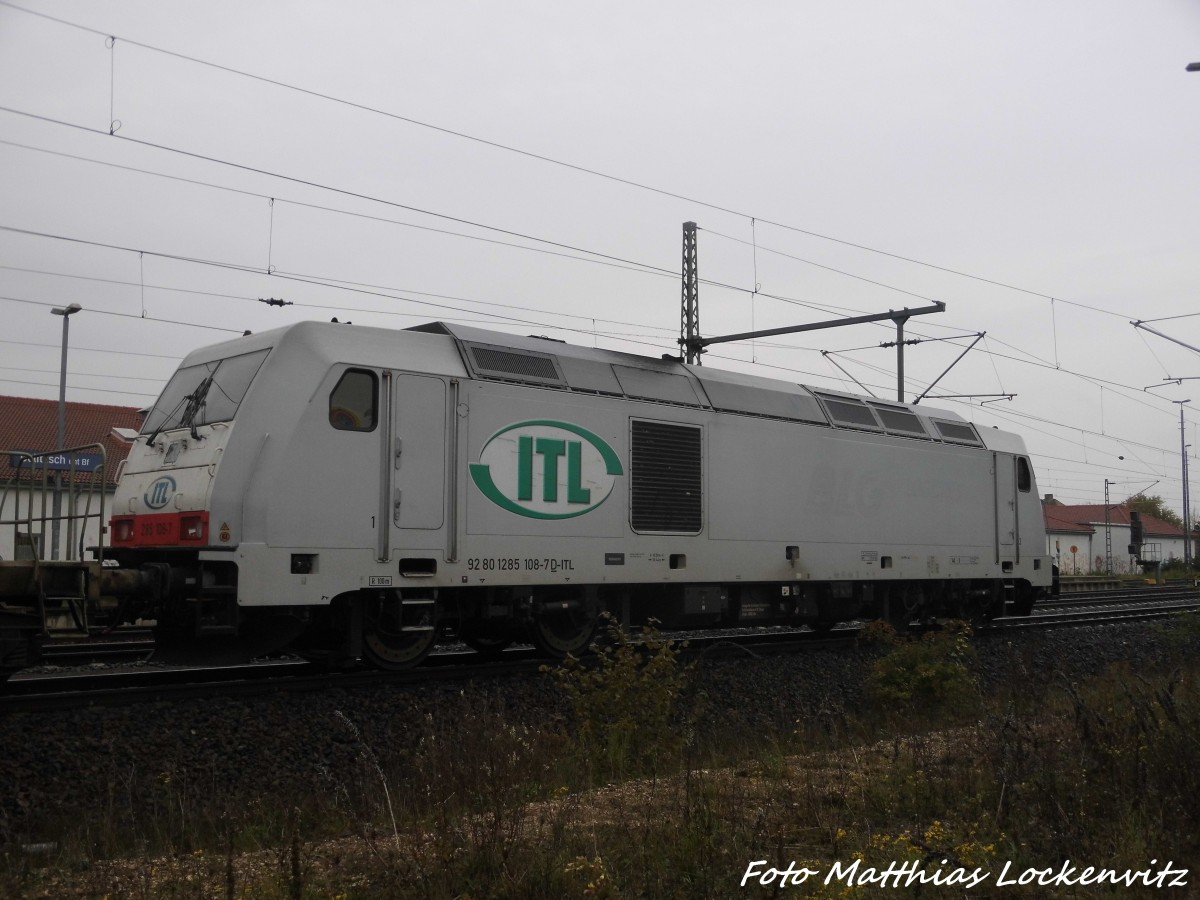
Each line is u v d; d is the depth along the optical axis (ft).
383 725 33.94
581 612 45.68
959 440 66.39
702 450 49.11
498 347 42.65
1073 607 94.99
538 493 42.27
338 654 38.96
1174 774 24.90
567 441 43.50
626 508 45.55
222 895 20.07
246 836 25.26
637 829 23.75
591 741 33.94
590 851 22.03
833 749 34.96
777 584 54.49
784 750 35.19
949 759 29.81
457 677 39.04
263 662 47.65
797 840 23.82
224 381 38.17
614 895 19.77
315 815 27.37
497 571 40.68
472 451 40.37
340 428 37.09
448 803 25.93
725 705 42.34
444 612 41.14
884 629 51.34
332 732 32.68
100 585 33.19
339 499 36.78
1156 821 22.77
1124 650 61.62
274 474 35.50
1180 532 298.76
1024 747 27.96
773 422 53.16
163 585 34.76
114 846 24.61
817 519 55.01
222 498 34.99
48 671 43.27
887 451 60.13
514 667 41.78
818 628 62.64
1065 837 22.00
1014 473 70.85
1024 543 70.85
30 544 35.63
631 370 47.52
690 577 47.98
